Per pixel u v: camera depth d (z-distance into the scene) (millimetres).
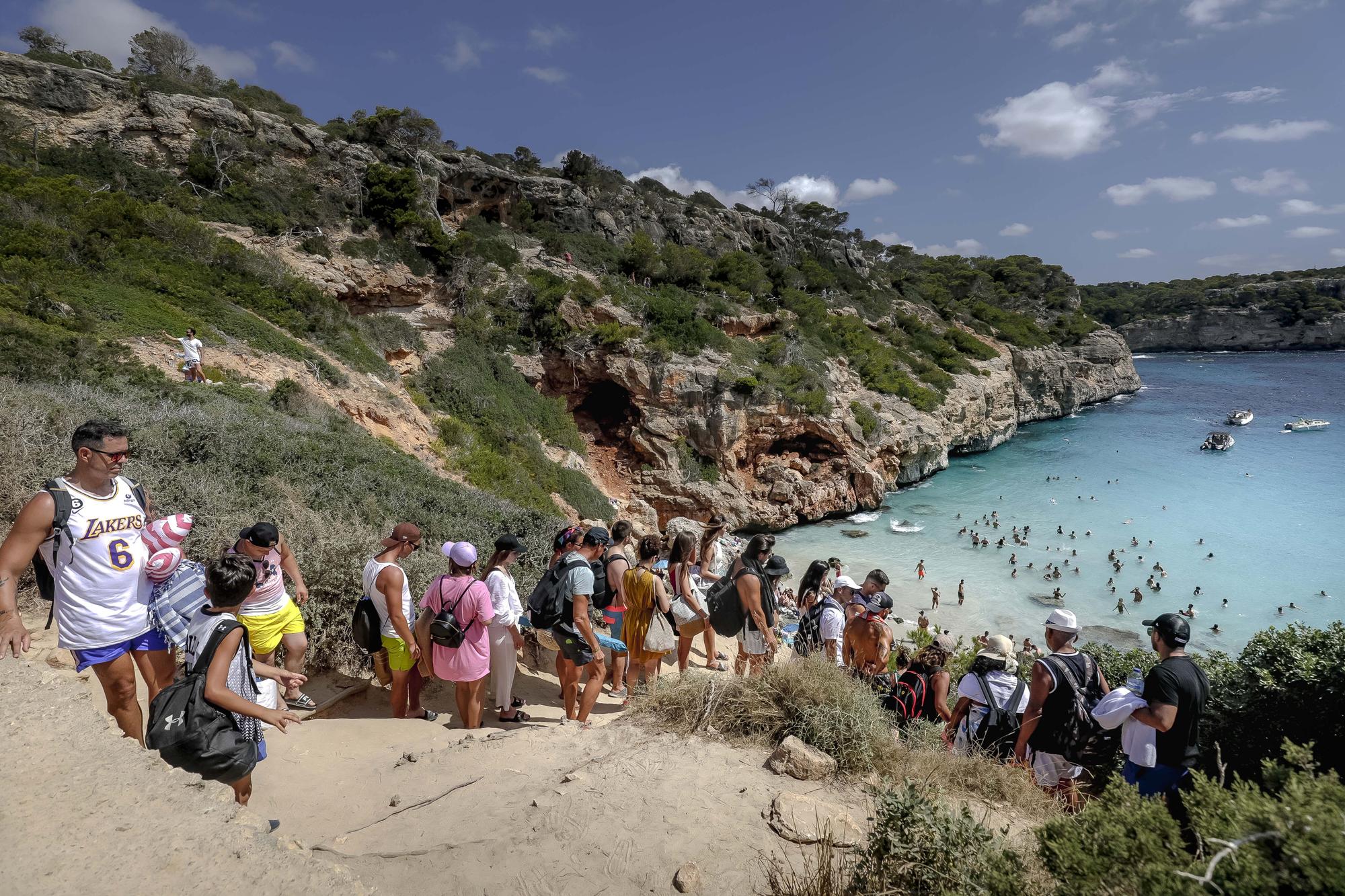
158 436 10578
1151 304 175750
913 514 46562
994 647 5586
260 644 4969
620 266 52656
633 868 3336
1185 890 2117
